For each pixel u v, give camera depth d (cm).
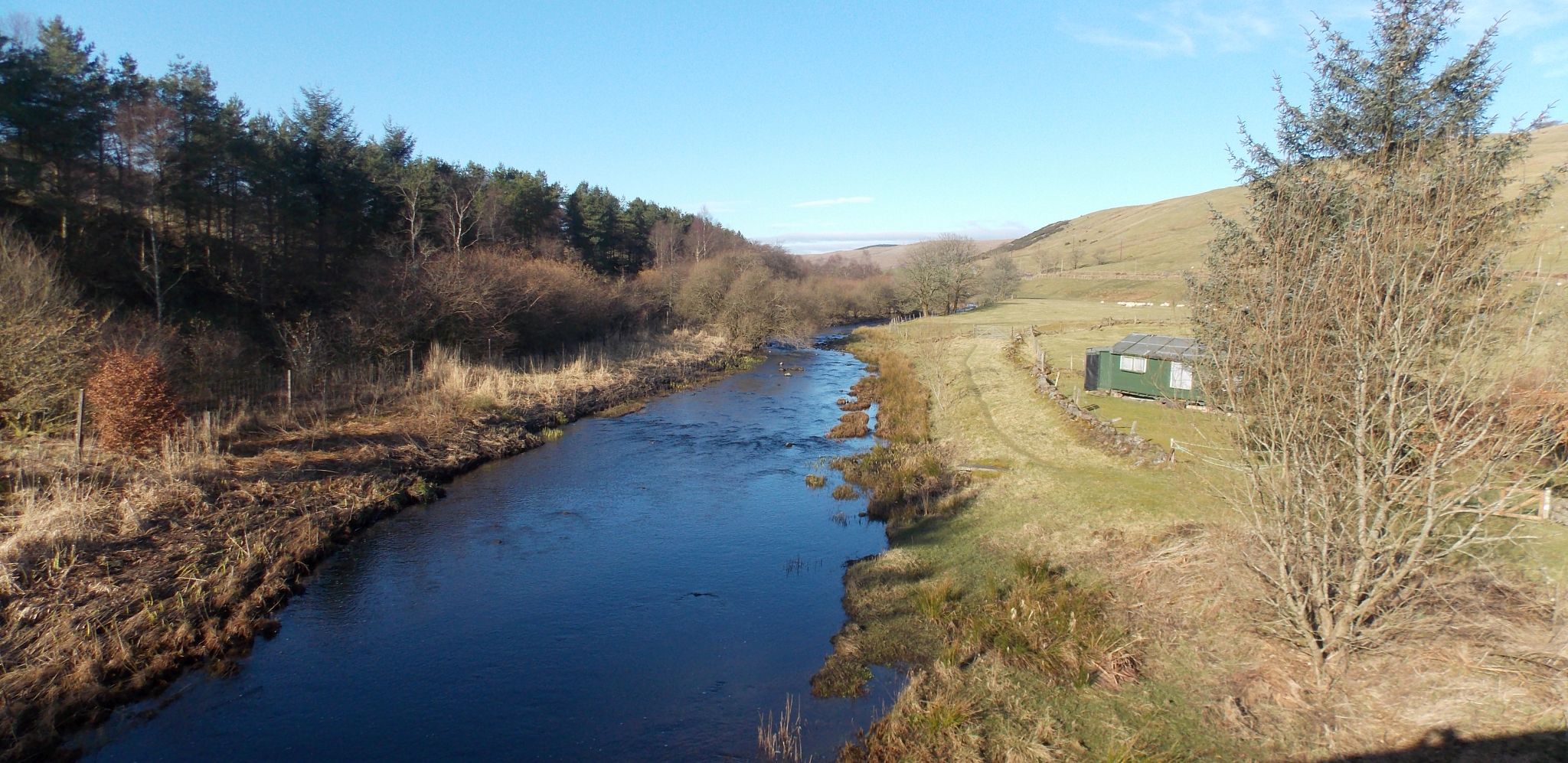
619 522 1952
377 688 1183
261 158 3397
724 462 2553
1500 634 1000
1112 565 1457
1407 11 1185
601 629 1381
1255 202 1350
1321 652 1005
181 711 1104
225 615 1354
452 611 1448
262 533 1623
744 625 1397
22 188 2630
